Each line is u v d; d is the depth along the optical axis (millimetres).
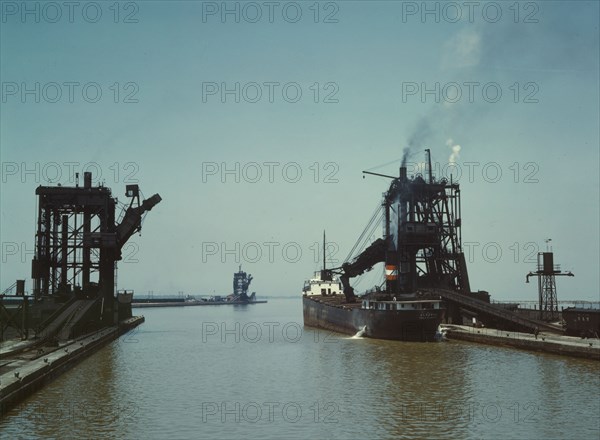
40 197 102188
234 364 72875
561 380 55625
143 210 107688
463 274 115812
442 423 42375
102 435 39844
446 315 104938
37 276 100188
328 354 79500
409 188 113688
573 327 78625
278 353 83688
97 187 104688
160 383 59000
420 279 116000
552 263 97062
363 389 54656
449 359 70688
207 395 53156
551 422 41938
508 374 59656
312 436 39875
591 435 38938
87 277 109250
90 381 58594
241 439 39250
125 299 127688
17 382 46406
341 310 113562
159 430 41250
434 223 112438
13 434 39375
